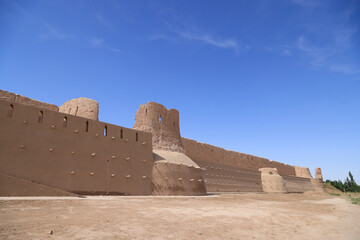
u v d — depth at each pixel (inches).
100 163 724.7
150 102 1078.4
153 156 911.0
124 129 828.0
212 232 319.9
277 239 305.9
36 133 621.0
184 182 904.3
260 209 593.6
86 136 718.5
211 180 1368.1
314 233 346.9
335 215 548.7
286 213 548.7
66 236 256.5
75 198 542.9
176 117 1170.0
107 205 482.6
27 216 335.0
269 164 2196.1
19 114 606.9
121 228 306.2
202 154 1493.6
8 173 550.9
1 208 370.6
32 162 593.6
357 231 364.8
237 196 1079.0
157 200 628.1
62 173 637.3
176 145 1075.9
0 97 700.0
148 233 293.0
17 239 234.5
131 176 786.8
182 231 314.7
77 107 900.6
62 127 674.8
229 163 1723.7
